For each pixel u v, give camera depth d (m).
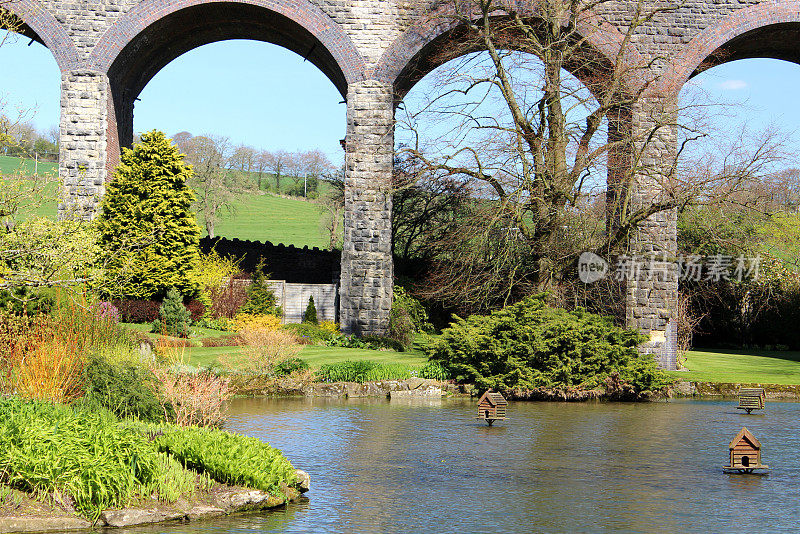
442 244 31.20
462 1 31.27
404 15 31.53
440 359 25.25
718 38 31.41
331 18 31.53
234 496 10.95
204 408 15.58
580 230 28.16
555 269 27.86
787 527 10.59
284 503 11.41
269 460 11.68
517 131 27.70
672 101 29.91
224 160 69.81
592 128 28.38
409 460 14.55
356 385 23.30
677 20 31.42
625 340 24.77
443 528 10.37
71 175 30.55
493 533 10.20
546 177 27.97
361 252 31.42
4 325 16.22
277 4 31.33
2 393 13.64
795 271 40.16
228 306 34.44
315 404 21.42
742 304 39.84
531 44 29.72
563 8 28.98
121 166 30.09
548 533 10.21
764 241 39.38
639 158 28.14
